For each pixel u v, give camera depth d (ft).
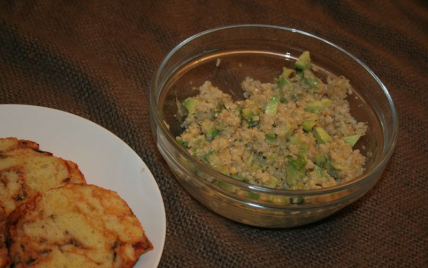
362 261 1.44
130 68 1.71
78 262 1.29
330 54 1.62
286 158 1.40
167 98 1.52
